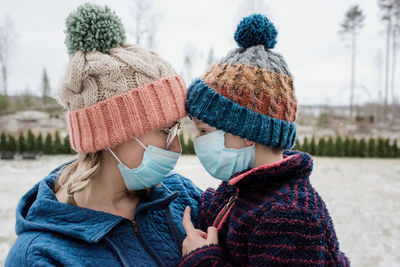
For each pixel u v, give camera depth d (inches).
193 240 50.1
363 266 192.5
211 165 55.8
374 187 407.5
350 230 250.7
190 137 622.5
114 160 49.7
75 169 53.2
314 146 730.2
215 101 52.0
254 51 53.3
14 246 43.3
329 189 390.0
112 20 48.5
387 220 275.3
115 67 46.2
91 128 46.9
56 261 40.0
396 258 203.2
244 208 51.9
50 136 646.5
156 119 47.9
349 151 737.0
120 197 52.7
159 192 53.4
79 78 46.2
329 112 1152.8
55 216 44.8
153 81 48.6
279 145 52.7
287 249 44.7
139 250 46.7
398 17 1531.7
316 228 46.3
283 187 50.0
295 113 55.1
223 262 48.4
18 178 408.8
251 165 54.3
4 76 1368.1
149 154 49.6
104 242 45.4
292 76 55.2
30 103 1151.0
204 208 60.9
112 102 46.3
